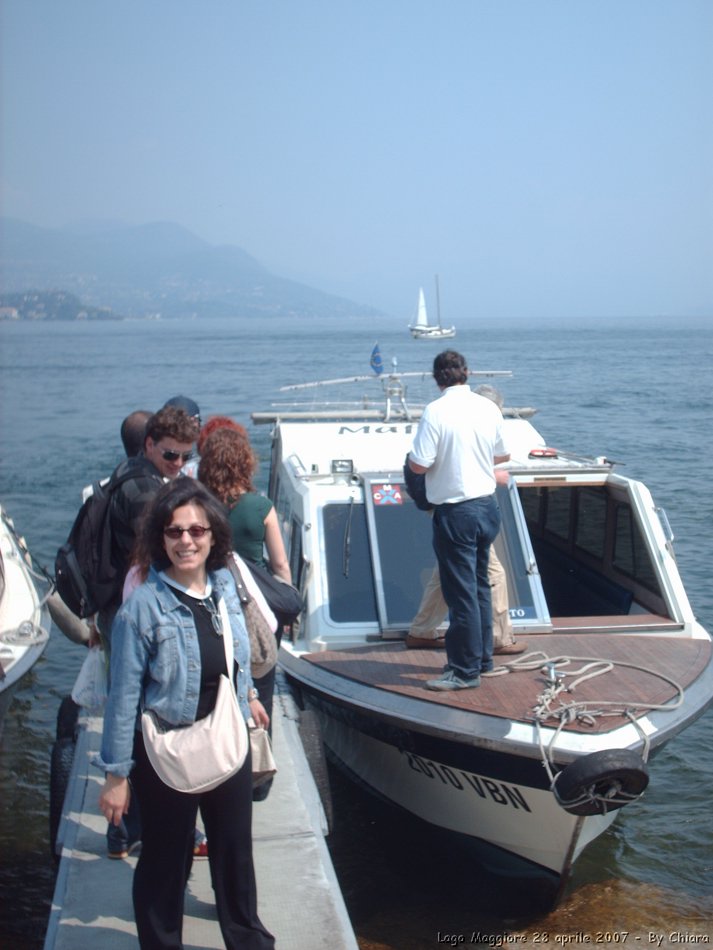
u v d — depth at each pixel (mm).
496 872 6699
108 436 30188
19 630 8992
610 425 28906
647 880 6902
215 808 3859
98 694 5195
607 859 7184
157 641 3596
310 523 7516
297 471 8547
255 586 4727
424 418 5824
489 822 6355
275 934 4566
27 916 6660
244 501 5340
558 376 50719
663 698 5875
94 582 4832
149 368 68000
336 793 8070
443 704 5898
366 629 7152
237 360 78250
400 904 6586
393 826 7535
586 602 8820
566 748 5387
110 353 96938
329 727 7891
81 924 4547
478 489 5836
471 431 5793
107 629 5008
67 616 8789
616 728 5508
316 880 5004
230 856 3928
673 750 8922
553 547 9648
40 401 42906
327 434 9984
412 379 31062
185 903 4719
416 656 6801
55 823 6125
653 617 7352
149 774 3699
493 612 6562
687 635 7195
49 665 11453
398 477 7684
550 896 6438
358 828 7555
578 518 9094
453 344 109188
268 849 5285
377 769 7246
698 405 34438
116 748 3570
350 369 62344
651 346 97125
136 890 3887
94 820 5484
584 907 6559
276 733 6629
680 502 17750
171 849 3785
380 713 6020
